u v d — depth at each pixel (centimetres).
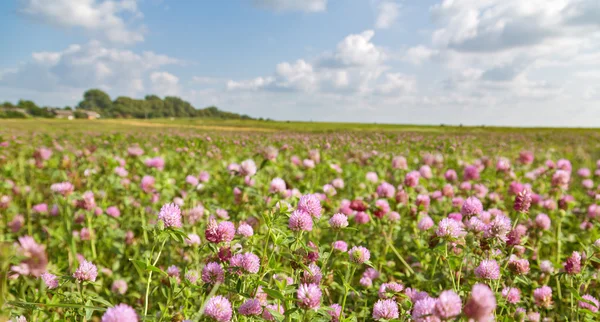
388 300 215
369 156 976
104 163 704
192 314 232
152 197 534
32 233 477
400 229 432
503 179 701
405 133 2911
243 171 448
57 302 241
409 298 239
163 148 1381
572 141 2264
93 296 236
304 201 244
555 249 447
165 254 405
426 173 613
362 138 2080
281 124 7444
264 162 573
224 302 192
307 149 1337
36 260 145
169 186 560
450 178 639
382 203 414
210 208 420
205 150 1287
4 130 2506
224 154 1213
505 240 244
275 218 225
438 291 296
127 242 446
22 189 609
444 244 256
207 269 221
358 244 403
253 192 434
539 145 1914
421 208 437
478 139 2253
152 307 304
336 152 1312
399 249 437
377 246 423
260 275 214
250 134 2722
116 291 343
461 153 1305
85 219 468
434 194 536
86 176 613
